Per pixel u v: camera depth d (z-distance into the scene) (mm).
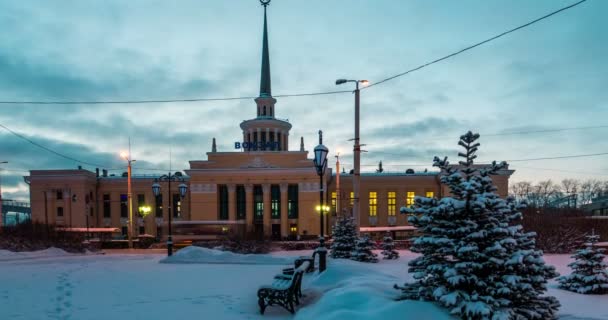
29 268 15320
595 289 10383
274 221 51125
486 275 6203
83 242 27766
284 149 59500
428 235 6664
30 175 52812
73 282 11492
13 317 7398
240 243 24844
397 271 13297
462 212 6422
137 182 56562
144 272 13961
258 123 57938
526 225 22812
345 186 53750
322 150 11609
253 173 50281
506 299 5934
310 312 7047
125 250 29531
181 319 7211
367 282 8500
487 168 6836
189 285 10930
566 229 22469
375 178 53844
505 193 49906
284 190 50438
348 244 17594
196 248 18609
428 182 53688
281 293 7602
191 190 50312
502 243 6012
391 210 53562
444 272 6141
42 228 27125
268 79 62844
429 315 5926
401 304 6188
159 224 55906
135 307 8172
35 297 9227
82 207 53062
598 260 10883
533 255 6246
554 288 11578
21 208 77750
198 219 49750
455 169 6887
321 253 11227
